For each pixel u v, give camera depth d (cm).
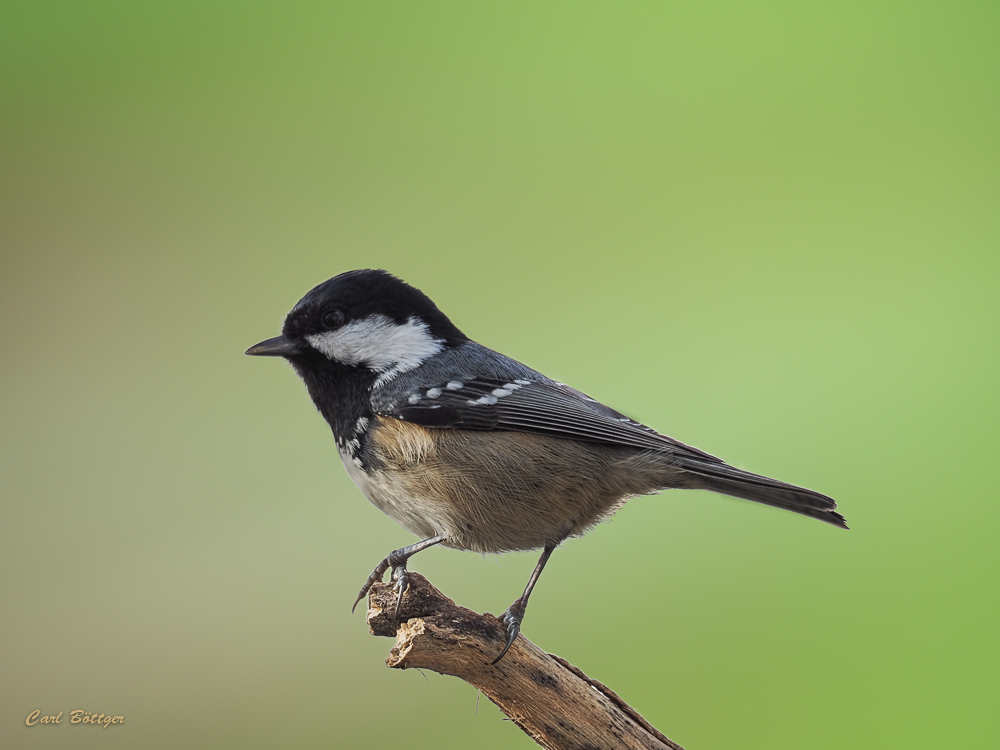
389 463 309
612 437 309
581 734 306
